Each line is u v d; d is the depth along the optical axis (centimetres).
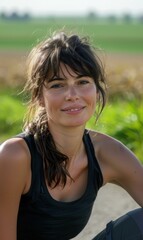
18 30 7212
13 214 326
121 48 4697
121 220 341
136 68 1906
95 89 327
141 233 335
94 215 524
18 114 981
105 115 820
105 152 350
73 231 344
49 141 327
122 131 783
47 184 328
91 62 321
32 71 326
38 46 327
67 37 324
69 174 332
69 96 318
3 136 922
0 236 326
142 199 356
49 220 331
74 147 331
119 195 578
